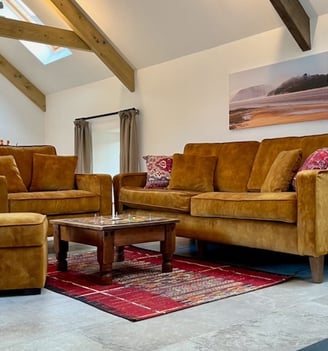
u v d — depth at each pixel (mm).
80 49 6164
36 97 8211
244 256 3768
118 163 7723
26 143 8203
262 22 4578
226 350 1715
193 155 4566
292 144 3895
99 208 4250
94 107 7188
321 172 2805
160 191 4078
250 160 4270
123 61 6297
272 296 2488
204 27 5059
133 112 6297
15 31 5684
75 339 1842
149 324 2029
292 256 3730
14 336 1882
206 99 5336
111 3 5473
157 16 5281
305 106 4281
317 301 2381
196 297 2471
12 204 3779
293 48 4395
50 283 2807
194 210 3637
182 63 5633
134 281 2854
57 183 4500
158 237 3059
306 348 1663
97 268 3260
